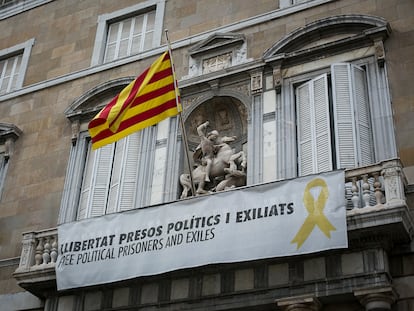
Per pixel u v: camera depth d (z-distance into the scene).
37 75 21.83
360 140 15.27
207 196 14.75
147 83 16.66
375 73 16.14
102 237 15.46
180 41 19.64
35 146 20.11
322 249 13.08
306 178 13.92
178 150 17.66
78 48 21.64
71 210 18.22
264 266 14.25
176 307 14.66
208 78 18.16
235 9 19.50
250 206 14.20
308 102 16.62
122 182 17.86
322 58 17.06
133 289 15.40
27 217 18.78
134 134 18.55
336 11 17.78
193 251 14.31
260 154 16.50
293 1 18.86
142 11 21.41
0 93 22.33
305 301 13.24
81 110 19.66
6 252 18.39
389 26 16.42
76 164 18.98
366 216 13.07
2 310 17.22
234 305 14.09
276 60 17.41
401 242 13.52
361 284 13.09
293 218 13.66
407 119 15.19
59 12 22.94
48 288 16.36
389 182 13.27
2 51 23.17
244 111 17.69
